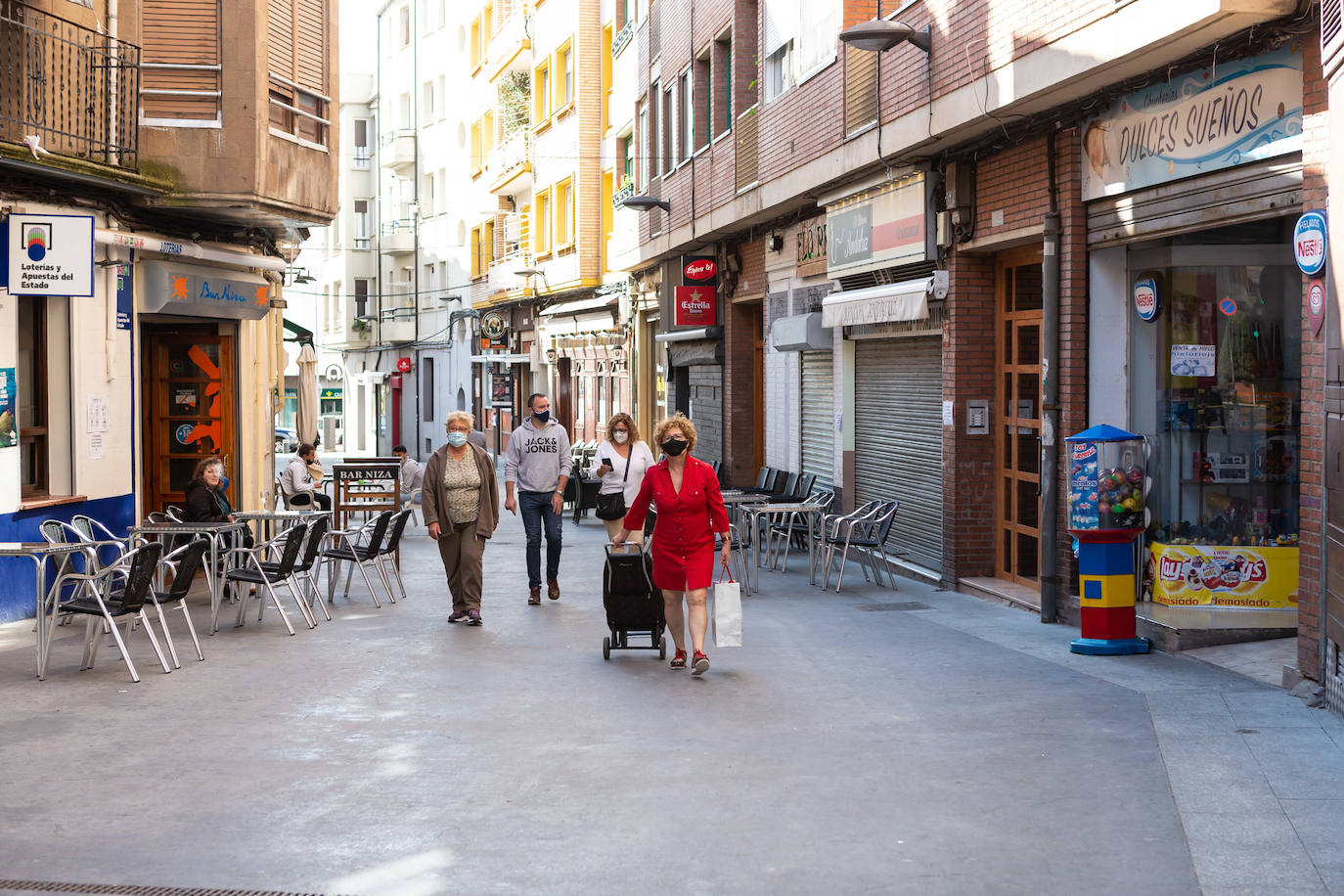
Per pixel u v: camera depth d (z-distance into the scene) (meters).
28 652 10.95
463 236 48.22
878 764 7.29
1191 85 10.27
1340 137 8.23
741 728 8.17
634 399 31.95
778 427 22.22
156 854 5.82
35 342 13.59
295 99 16.12
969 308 14.73
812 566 15.45
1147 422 11.69
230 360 17.28
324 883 5.46
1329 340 8.44
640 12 29.62
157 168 14.91
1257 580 11.11
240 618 12.36
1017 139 12.92
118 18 14.80
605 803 6.57
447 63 49.41
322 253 63.84
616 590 10.34
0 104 13.05
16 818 6.34
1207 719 8.23
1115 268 11.93
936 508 15.84
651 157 28.36
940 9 13.48
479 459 12.63
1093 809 6.41
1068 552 12.30
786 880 5.46
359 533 15.47
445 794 6.75
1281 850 5.77
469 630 12.16
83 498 13.93
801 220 20.09
